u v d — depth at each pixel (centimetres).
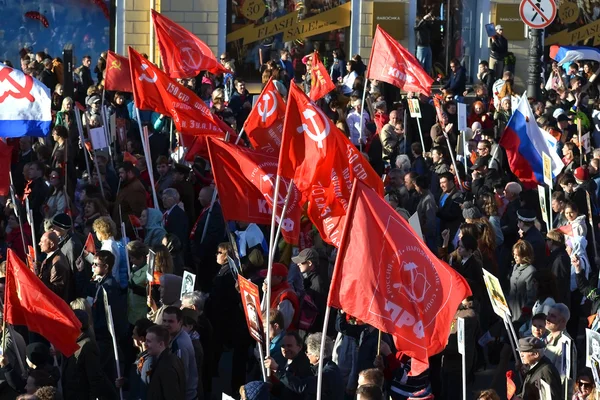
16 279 1255
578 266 1658
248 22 3859
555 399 1203
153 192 1995
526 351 1221
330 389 1189
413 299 1060
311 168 1262
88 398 1295
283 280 1473
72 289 1605
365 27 3950
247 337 1557
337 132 1262
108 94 2911
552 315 1280
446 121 2717
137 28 3847
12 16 3812
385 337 1352
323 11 3916
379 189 1293
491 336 1544
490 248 1673
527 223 1719
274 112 1645
